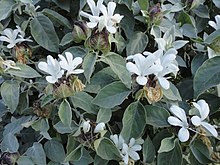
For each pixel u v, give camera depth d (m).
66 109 0.20
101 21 0.21
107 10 0.22
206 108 0.20
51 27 0.25
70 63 0.20
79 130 0.21
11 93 0.23
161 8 0.24
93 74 0.23
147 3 0.23
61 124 0.22
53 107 0.23
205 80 0.21
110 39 0.21
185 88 0.24
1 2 0.25
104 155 0.21
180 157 0.21
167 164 0.21
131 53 0.23
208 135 0.21
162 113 0.21
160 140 0.22
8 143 0.23
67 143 0.22
